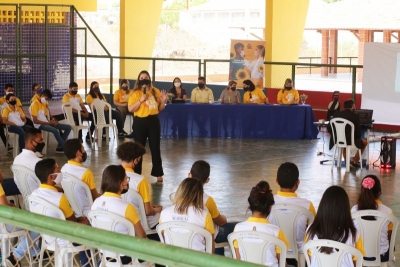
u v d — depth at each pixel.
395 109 15.96
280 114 14.87
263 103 15.25
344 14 33.91
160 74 34.00
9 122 12.01
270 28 18.91
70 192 6.20
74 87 13.44
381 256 5.46
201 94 15.29
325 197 4.53
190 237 4.73
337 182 10.39
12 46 19.88
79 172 6.29
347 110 11.16
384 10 33.69
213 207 5.47
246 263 2.19
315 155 12.79
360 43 33.97
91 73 36.88
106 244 2.53
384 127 16.45
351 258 4.42
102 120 13.50
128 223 4.79
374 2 34.44
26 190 6.55
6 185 6.93
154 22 21.39
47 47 19.72
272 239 4.50
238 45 16.66
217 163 11.83
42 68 20.38
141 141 9.95
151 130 9.92
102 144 13.70
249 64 16.66
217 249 5.77
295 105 14.90
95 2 23.12
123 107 15.01
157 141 9.98
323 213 4.52
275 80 19.03
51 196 5.23
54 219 2.73
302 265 5.46
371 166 11.72
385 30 32.97
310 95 18.25
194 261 2.28
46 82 19.66
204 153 12.85
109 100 19.73
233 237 4.61
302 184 10.23
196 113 14.95
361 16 33.50
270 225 4.59
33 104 12.55
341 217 4.50
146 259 2.42
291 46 19.23
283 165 5.57
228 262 2.21
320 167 11.59
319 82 27.83
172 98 15.05
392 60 15.85
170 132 14.94
